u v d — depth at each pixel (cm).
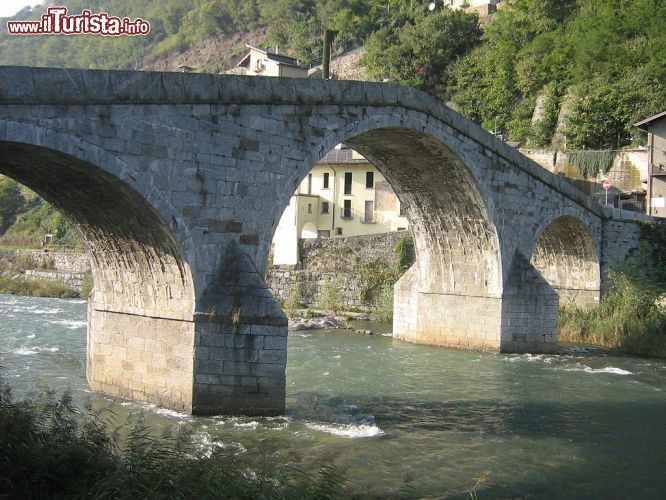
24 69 1348
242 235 1767
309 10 11581
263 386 1677
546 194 3039
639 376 2405
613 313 3189
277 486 1060
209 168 1689
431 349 2858
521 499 1252
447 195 2723
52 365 2323
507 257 2806
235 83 1723
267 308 1673
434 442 1582
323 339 3123
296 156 1888
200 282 1684
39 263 5928
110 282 1859
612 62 5712
